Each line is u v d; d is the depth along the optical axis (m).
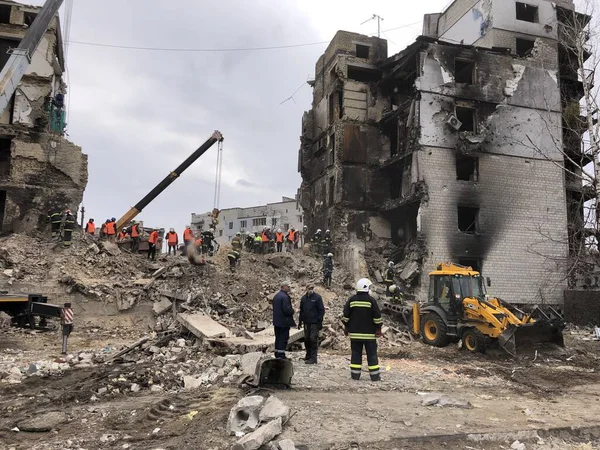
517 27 28.33
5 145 25.86
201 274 20.48
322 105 32.66
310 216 33.34
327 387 8.37
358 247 26.14
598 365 12.57
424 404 7.18
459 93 26.17
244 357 9.60
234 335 13.02
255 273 22.52
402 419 6.31
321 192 31.50
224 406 7.01
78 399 7.63
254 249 27.42
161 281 19.44
